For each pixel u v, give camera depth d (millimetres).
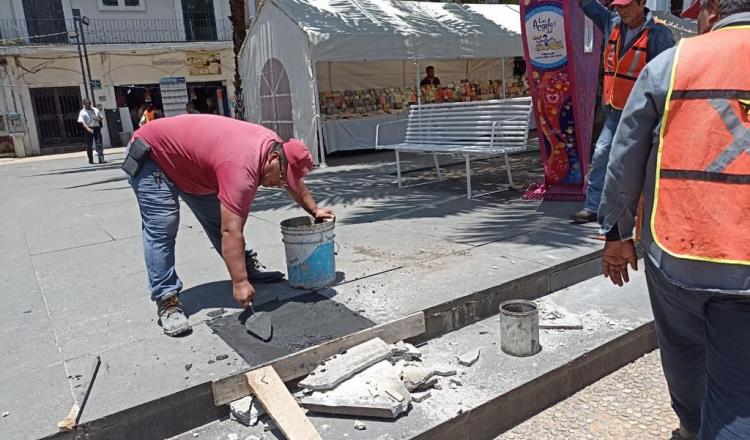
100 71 21875
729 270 1539
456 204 5949
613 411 2791
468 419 2523
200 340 2947
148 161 3135
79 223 6414
